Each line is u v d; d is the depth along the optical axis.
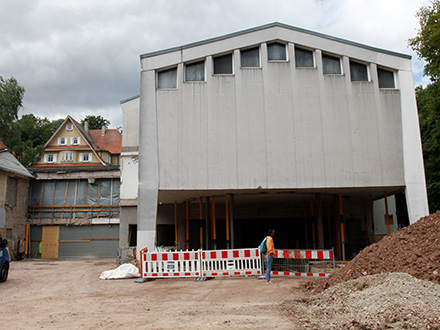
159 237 22.34
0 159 25.22
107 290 11.28
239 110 15.50
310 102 15.61
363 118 15.62
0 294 10.86
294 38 16.06
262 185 15.06
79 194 27.31
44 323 7.00
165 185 15.12
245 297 9.28
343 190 16.50
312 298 8.49
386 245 9.97
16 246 25.30
